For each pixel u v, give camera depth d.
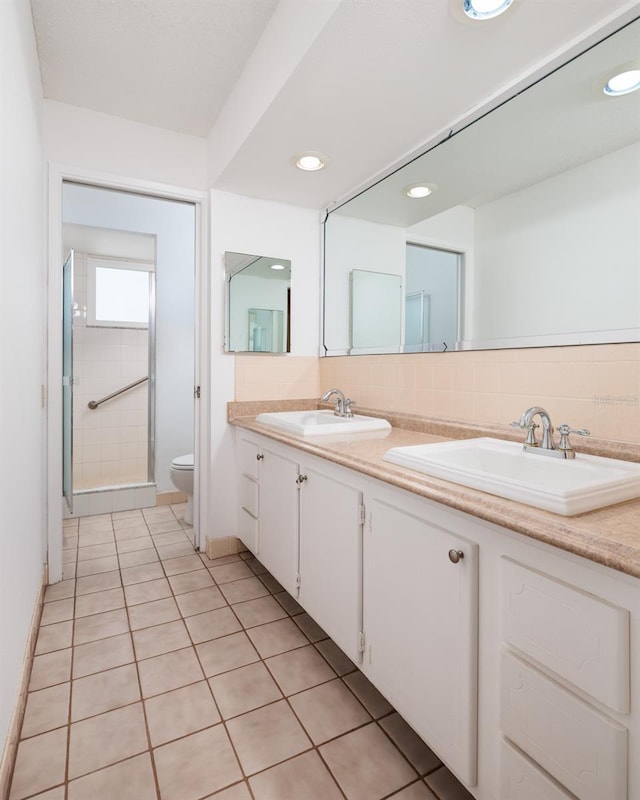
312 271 2.71
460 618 0.99
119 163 2.25
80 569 2.32
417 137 1.84
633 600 0.69
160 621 1.85
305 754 1.21
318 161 2.06
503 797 0.90
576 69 1.30
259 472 2.17
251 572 2.31
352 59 1.36
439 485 1.07
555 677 0.80
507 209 1.57
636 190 1.21
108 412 3.70
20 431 1.37
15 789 1.10
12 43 1.19
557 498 0.86
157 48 1.77
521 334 1.53
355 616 1.39
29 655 1.51
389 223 2.14
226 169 2.16
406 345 2.07
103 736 1.26
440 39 1.27
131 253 3.67
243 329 2.52
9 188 1.17
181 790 1.10
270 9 1.57
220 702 1.40
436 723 1.07
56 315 2.13
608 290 1.28
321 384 2.75
